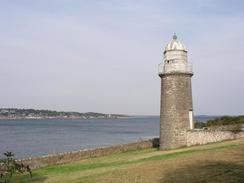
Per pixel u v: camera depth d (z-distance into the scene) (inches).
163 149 1278.3
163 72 1294.3
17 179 904.9
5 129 5108.3
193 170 718.5
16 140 3093.0
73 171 978.1
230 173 651.5
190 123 1288.1
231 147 983.0
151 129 5265.8
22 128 5447.8
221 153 889.5
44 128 5472.4
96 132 4382.4
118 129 5255.9
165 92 1288.1
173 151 1157.7
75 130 4889.3
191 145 1234.6
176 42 1298.0
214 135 1203.2
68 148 2401.6
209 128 1322.6
